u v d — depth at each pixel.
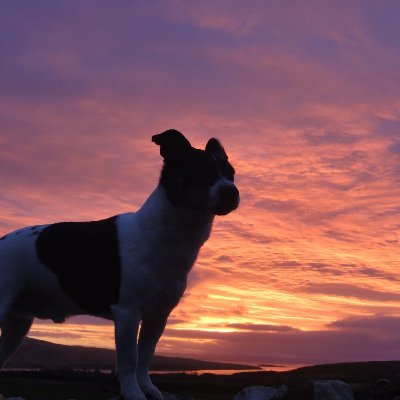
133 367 1.02
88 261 1.06
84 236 1.08
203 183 0.98
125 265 1.03
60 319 1.17
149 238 1.03
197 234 1.04
